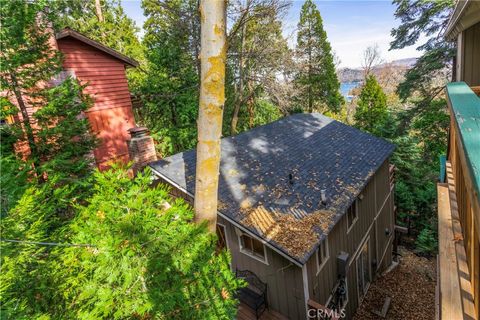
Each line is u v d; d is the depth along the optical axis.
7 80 5.36
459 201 2.27
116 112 10.02
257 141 9.88
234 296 6.64
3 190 3.42
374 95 21.73
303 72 17.41
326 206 6.50
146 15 21.09
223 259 3.76
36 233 3.05
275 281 6.48
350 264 8.35
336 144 10.64
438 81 15.80
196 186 3.62
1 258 2.64
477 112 1.55
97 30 19.89
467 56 3.36
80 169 5.91
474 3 2.16
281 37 14.98
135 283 3.07
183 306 3.28
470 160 1.01
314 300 6.35
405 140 14.70
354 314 8.86
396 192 14.23
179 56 13.16
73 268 3.00
